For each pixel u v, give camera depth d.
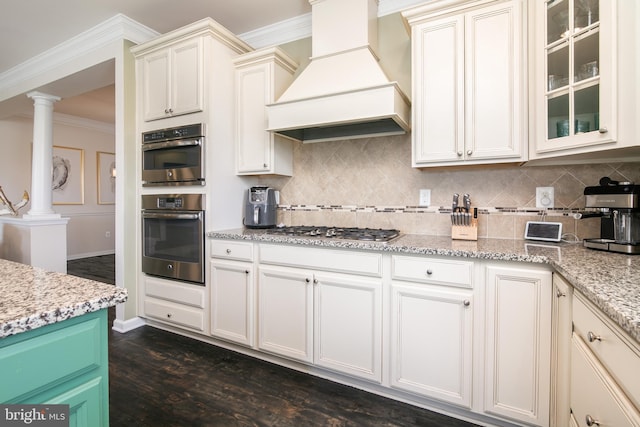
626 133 1.19
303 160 2.64
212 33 2.36
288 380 1.94
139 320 2.73
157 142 2.57
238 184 2.62
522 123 1.66
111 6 2.48
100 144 6.04
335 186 2.51
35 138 3.58
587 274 1.07
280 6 2.47
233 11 2.54
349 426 1.56
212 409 1.67
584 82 1.35
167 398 1.76
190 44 2.41
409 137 2.26
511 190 1.98
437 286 1.60
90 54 2.90
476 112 1.75
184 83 2.45
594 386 0.94
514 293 1.45
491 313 1.49
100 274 4.54
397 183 2.30
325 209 2.55
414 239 1.96
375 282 1.74
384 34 2.34
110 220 6.22
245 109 2.52
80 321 0.77
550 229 1.82
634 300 0.81
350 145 2.46
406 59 2.29
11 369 0.65
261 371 2.04
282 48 2.78
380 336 1.74
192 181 2.39
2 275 0.98
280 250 2.02
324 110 2.00
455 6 1.78
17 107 4.17
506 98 1.69
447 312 1.58
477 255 1.49
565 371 1.22
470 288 1.54
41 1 2.41
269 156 2.43
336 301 1.85
